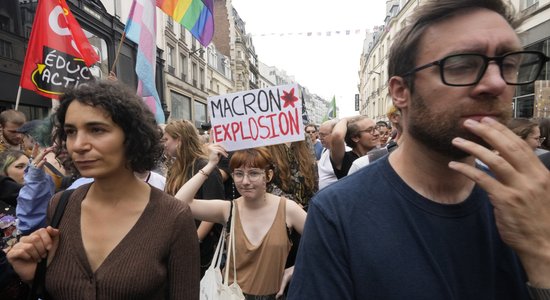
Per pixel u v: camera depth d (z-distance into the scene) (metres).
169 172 3.06
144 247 1.19
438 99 0.74
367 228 0.82
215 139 2.37
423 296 0.76
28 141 2.83
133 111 1.21
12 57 7.27
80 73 3.60
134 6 4.29
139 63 4.16
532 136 2.96
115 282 1.13
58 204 1.29
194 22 4.97
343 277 0.81
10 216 2.00
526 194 0.65
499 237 0.83
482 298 0.79
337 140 3.44
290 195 2.76
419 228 0.81
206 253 2.73
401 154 0.89
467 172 0.71
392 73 0.87
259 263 1.89
